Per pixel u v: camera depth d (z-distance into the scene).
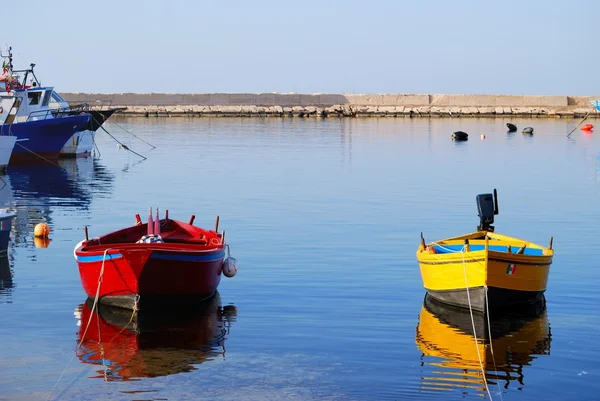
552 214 25.50
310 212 25.20
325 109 93.44
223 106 94.94
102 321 13.80
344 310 14.48
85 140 45.22
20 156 40.94
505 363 12.02
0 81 41.19
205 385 11.16
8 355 12.18
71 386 11.07
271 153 46.69
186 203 27.12
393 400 10.73
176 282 14.35
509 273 14.25
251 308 14.62
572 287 16.19
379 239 20.77
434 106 98.56
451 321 13.93
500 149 51.06
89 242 15.16
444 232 21.83
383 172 37.22
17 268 17.42
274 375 11.52
